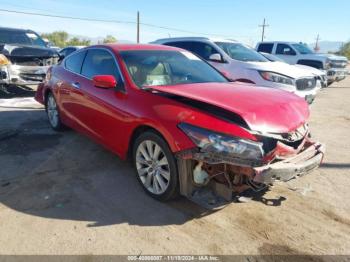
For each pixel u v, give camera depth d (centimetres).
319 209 339
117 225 302
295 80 703
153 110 328
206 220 313
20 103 830
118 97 378
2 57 871
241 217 320
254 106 306
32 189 365
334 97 1152
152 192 347
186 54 477
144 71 400
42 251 265
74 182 385
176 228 300
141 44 472
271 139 291
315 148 330
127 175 407
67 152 480
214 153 281
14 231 289
